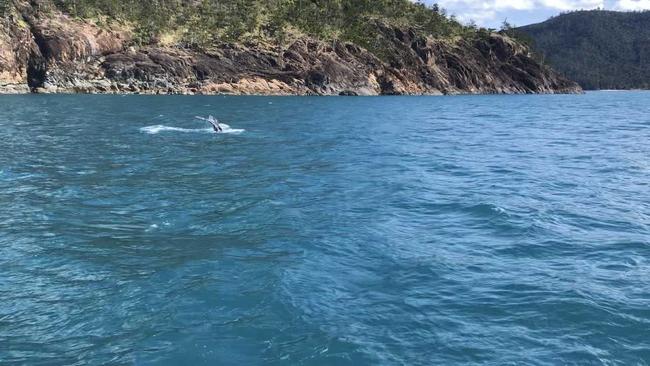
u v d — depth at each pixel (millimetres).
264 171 21453
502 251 11977
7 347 7680
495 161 25531
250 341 7855
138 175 20156
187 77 103312
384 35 142375
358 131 39094
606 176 21484
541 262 11250
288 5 137375
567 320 8492
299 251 11773
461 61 148875
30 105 59125
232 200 16406
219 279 10117
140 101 72125
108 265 10867
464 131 41188
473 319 8570
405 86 133000
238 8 128250
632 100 119875
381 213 15172
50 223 13695
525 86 161875
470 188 18891
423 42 145500
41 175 19719
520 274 10539
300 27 127875
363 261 11227
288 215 14727
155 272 10500
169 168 21766
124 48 101750
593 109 77812
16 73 89312
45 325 8328
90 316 8633
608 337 7949
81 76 93938
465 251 11961
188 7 124062
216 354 7496
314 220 14312
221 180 19484
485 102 99062
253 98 90750
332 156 25938
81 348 7668
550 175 21688
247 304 9039
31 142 28656
